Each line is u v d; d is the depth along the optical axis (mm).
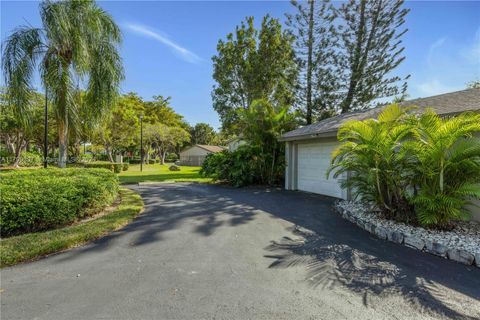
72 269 3201
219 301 2504
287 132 11508
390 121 4941
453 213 4145
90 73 7312
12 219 4289
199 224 5242
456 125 4066
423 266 3305
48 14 6527
